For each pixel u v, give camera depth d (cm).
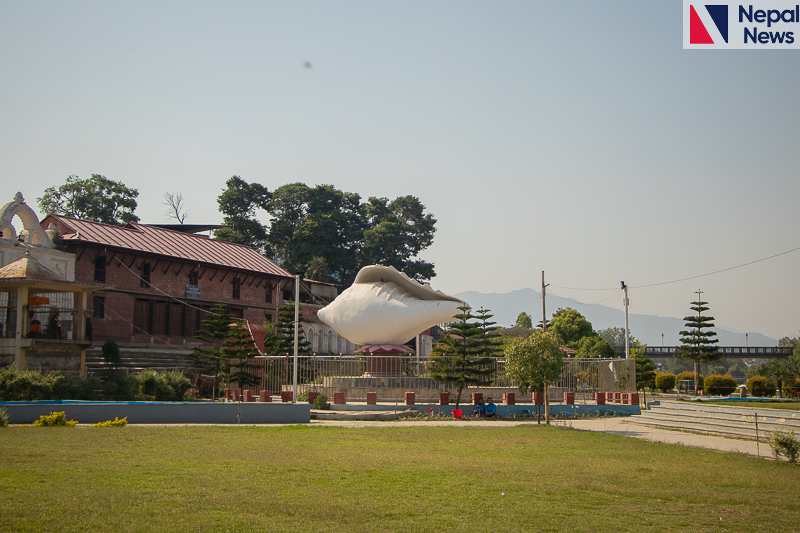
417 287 3177
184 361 4112
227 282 5288
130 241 4641
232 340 3303
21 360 2723
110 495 1014
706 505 1115
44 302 2920
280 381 3134
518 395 2973
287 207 7750
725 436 2198
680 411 2603
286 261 7488
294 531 877
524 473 1328
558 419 2750
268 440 1753
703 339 4744
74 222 4453
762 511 1078
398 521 948
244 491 1083
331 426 2277
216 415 2328
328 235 7500
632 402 2975
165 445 1557
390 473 1292
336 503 1026
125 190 7206
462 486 1193
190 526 875
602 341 5684
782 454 1697
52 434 1672
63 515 901
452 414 2719
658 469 1426
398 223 8044
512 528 931
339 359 3103
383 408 2741
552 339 2455
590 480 1273
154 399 2872
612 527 955
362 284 3216
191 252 5056
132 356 3956
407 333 3091
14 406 2019
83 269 4256
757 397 3981
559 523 966
